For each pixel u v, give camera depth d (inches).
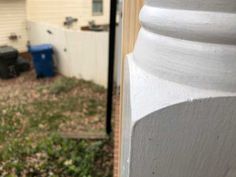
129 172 19.1
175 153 18.3
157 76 19.7
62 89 272.1
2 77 307.3
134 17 29.2
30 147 171.5
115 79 230.1
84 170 146.9
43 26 330.0
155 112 17.5
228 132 17.8
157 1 19.3
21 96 261.0
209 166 18.5
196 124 17.8
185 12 17.7
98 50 275.7
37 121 210.1
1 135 188.9
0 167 151.9
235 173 18.5
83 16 417.7
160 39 19.5
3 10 340.5
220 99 17.3
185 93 17.8
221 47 17.3
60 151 165.5
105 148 168.6
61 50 311.1
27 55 374.0
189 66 18.1
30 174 147.2
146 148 18.3
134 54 24.0
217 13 16.9
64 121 210.7
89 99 252.8
